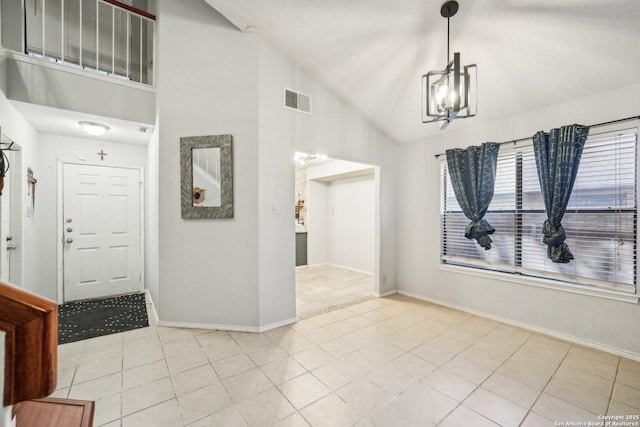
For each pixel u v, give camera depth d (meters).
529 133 2.89
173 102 2.84
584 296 2.56
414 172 4.00
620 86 2.36
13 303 0.42
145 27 3.75
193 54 2.84
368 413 1.71
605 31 1.98
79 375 2.05
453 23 2.23
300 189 6.43
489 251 3.25
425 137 3.87
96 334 2.71
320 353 2.41
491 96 2.85
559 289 2.69
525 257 2.96
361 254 5.76
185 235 2.87
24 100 2.43
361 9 2.28
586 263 2.58
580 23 1.98
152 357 2.31
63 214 3.53
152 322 3.00
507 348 2.50
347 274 5.55
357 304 3.69
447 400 1.83
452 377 2.07
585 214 2.58
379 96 3.32
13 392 0.42
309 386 1.96
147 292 4.00
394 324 3.03
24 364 0.43
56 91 2.56
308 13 2.44
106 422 1.61
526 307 2.92
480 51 2.43
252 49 2.79
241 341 2.61
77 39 3.29
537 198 2.87
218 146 2.80
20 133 2.70
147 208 3.99
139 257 4.04
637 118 2.28
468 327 2.95
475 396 1.87
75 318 3.09
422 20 2.26
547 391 1.92
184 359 2.28
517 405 1.78
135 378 2.02
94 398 1.81
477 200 3.18
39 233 3.33
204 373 2.09
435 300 3.75
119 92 2.88
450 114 1.75
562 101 2.66
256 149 2.79
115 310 3.33
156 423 1.61
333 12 2.38
